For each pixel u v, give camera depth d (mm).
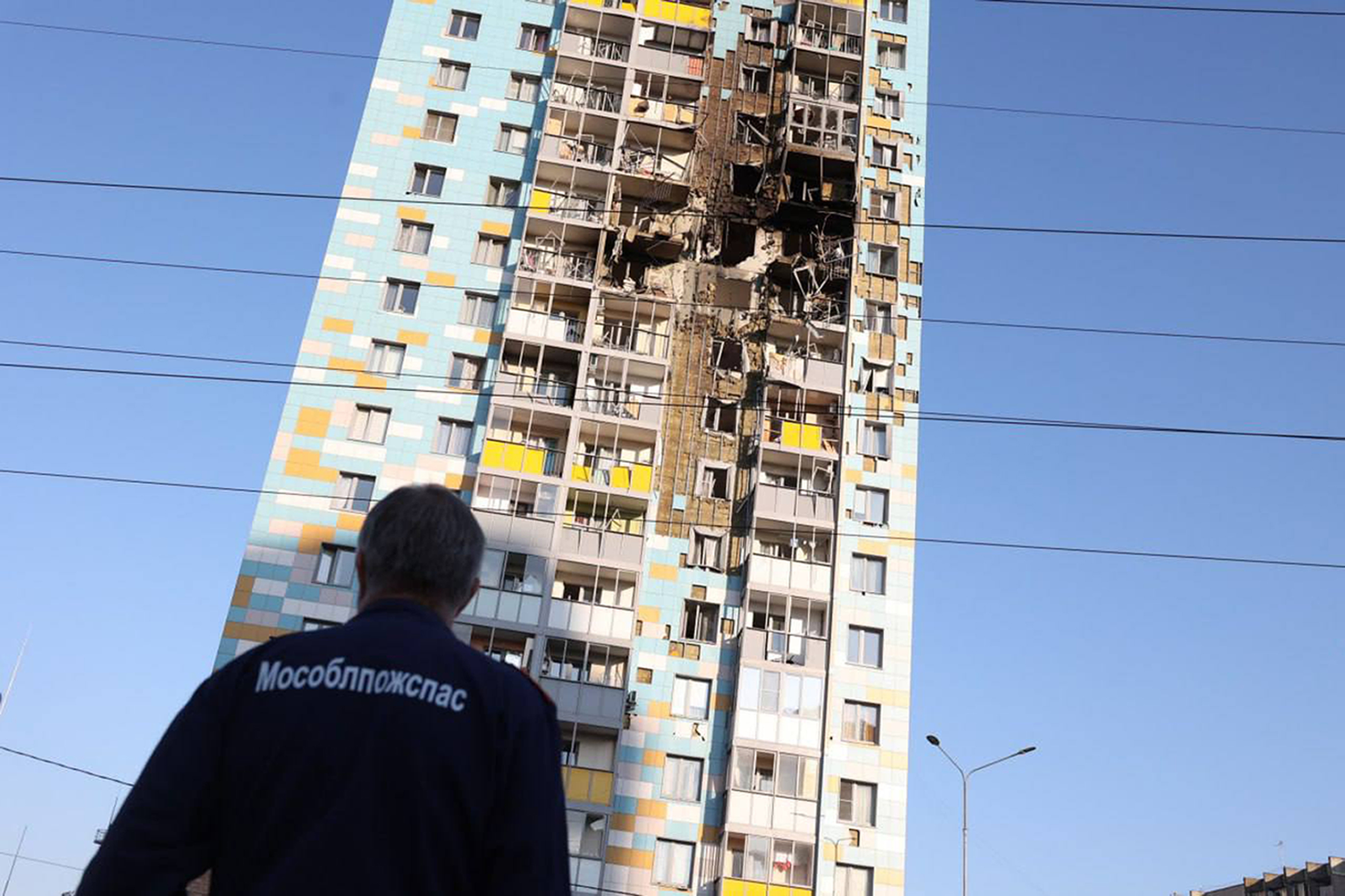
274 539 39781
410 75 48062
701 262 47250
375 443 41875
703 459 43906
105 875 2938
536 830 3086
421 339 43688
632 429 43250
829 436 44688
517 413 42688
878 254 48219
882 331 46688
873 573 42719
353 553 40062
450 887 2996
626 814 38156
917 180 49562
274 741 3090
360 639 3266
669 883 37594
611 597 41188
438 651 3262
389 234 45156
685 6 50844
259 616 38625
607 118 47844
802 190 49062
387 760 3033
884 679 41062
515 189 46906
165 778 3088
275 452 41062
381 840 2951
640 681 40125
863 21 51531
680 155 48781
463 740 3111
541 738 3248
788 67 50656
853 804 39188
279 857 2971
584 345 44031
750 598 41406
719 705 40219
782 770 39094
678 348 45656
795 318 46188
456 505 3740
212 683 3283
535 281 44469
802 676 40406
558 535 41031
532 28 49812
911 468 44375
